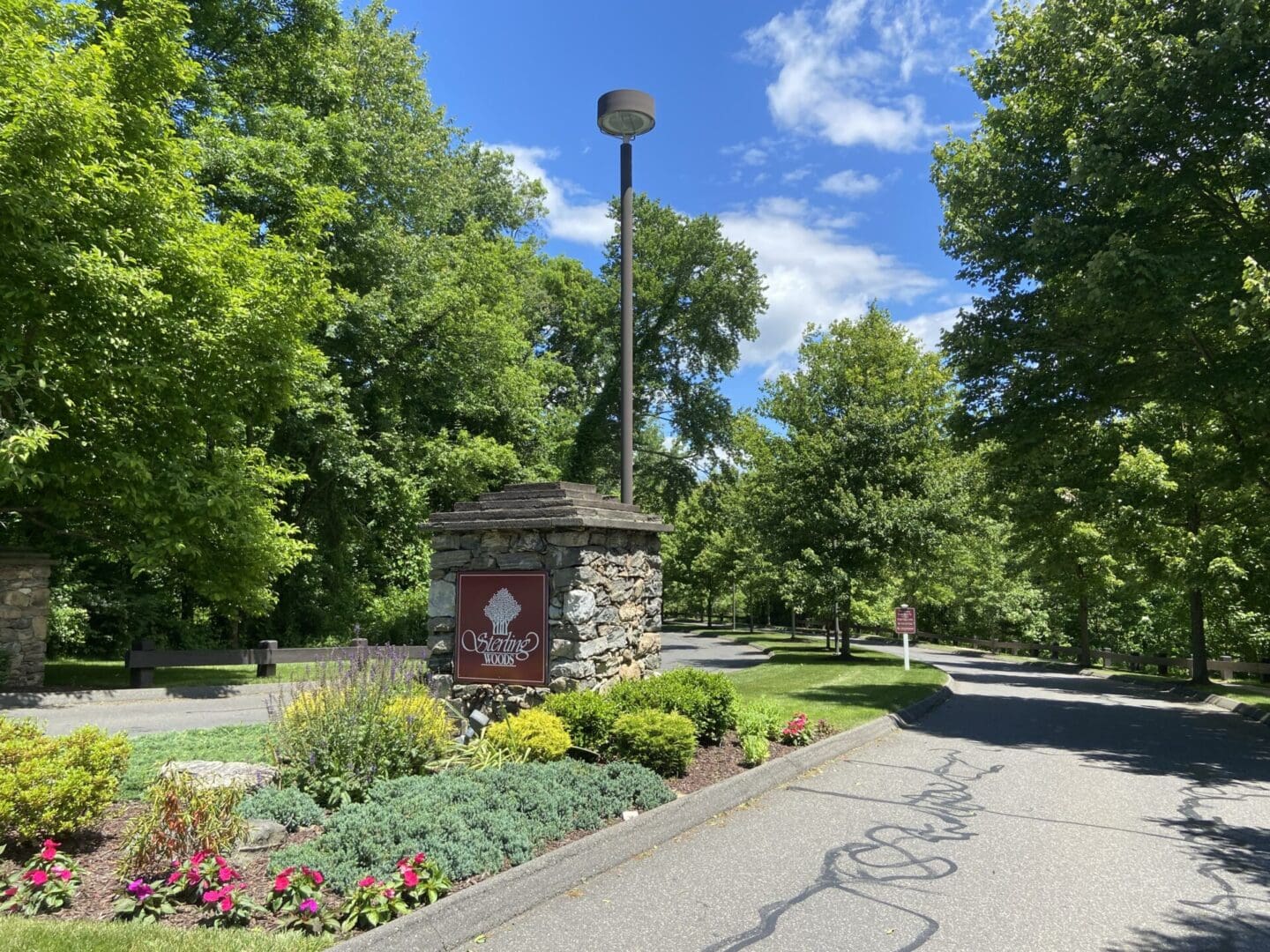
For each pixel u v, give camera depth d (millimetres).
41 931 3604
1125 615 37406
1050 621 43344
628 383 10000
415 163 24391
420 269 23047
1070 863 5641
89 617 19484
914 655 34750
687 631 52938
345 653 8000
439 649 8719
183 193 12820
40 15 12047
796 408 27406
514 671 8266
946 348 15961
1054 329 14234
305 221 15734
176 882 4066
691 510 55594
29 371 10609
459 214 33438
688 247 37156
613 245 39000
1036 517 23328
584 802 5746
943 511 24109
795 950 4094
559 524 8047
